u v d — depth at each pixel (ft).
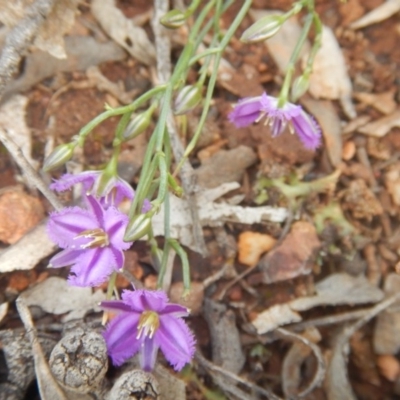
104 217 0.54
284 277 0.67
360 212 0.72
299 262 0.68
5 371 0.58
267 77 0.76
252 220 0.69
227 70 0.75
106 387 0.57
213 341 0.66
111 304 0.56
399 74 0.78
